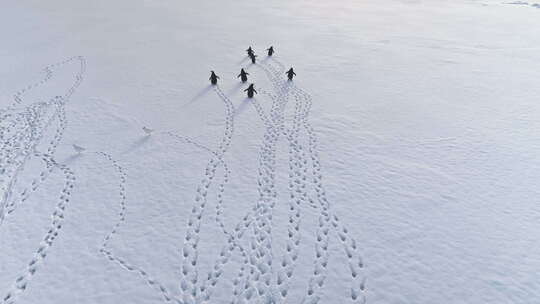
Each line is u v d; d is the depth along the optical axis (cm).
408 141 1349
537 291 784
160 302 776
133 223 973
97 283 812
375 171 1177
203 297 789
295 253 890
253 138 1377
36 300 774
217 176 1160
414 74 2033
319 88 1828
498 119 1518
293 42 2655
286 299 785
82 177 1145
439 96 1744
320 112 1576
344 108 1611
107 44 2520
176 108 1598
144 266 854
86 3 4031
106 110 1567
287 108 1616
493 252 880
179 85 1844
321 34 2900
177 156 1259
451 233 934
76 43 2523
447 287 797
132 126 1443
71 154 1262
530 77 1998
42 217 989
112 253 884
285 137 1385
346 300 778
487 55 2402
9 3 3891
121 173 1166
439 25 3319
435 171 1173
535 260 858
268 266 860
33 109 1567
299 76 1991
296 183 1131
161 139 1357
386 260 862
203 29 3016
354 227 958
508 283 803
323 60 2259
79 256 875
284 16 3625
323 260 870
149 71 2030
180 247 905
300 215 1003
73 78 1909
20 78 1900
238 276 836
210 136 1385
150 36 2756
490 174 1159
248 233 947
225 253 891
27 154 1263
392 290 793
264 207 1032
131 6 3959
